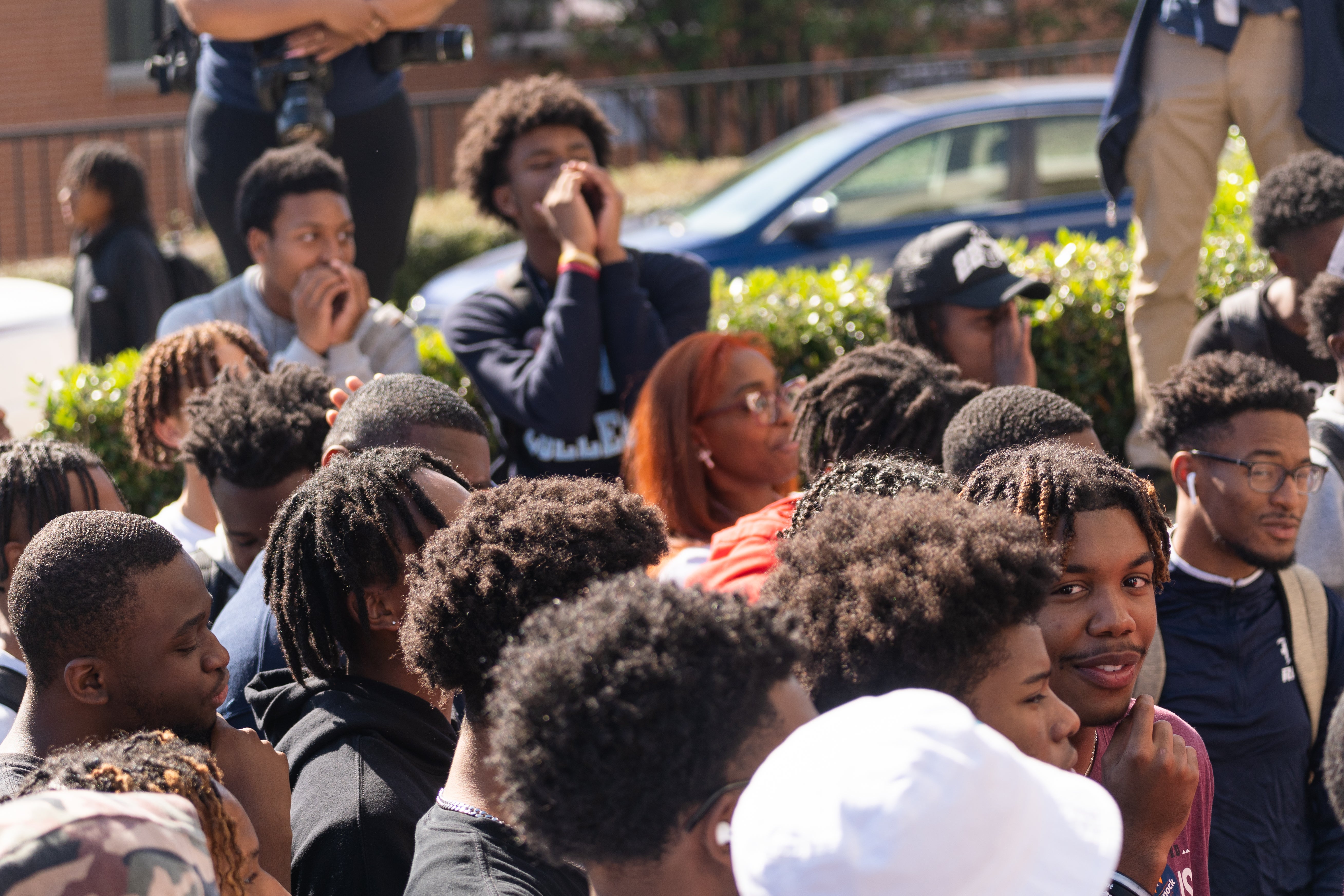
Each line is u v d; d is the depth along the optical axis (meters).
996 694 1.81
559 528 2.05
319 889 2.13
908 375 3.25
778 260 8.57
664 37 17.62
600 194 4.27
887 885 1.31
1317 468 3.41
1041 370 5.66
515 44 17.80
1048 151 9.08
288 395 3.25
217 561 3.23
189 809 1.46
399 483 2.43
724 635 1.51
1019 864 1.36
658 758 1.45
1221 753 2.97
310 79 4.82
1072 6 17.69
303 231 4.41
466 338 4.27
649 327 4.11
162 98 15.78
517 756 1.52
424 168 15.34
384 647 2.42
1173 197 5.04
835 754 1.37
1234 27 4.80
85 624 2.14
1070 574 2.22
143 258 6.37
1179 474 3.09
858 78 15.71
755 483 3.60
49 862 1.30
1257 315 4.36
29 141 14.92
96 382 5.27
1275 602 3.09
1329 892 2.97
